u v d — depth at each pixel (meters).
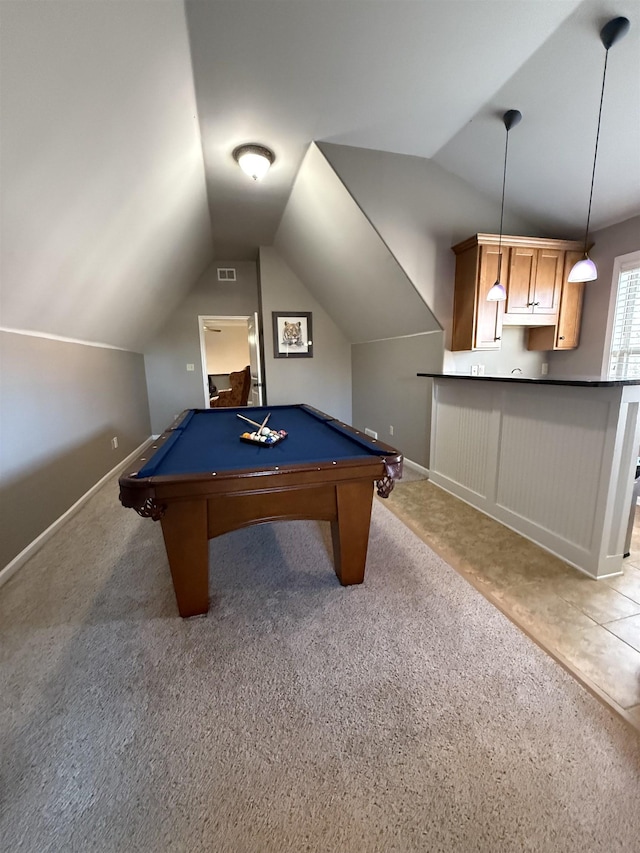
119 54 1.47
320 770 1.09
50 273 2.15
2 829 0.96
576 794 1.02
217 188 3.38
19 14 1.07
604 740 1.16
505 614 1.73
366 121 2.49
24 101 1.26
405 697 1.32
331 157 2.77
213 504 1.70
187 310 5.53
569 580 1.99
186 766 1.11
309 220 3.67
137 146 1.98
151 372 5.52
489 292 2.85
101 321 3.28
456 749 1.14
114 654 1.52
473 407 2.94
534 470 2.38
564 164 2.67
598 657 1.48
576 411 2.06
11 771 1.10
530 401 2.38
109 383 3.91
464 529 2.59
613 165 2.57
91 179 1.85
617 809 0.98
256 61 1.98
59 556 2.31
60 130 1.47
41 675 1.43
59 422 2.77
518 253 3.11
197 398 5.71
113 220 2.31
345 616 1.73
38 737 1.19
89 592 1.94
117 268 2.85
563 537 2.20
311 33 1.82
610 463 1.89
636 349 3.13
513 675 1.40
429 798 1.02
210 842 0.93
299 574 2.07
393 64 2.01
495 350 3.57
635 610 1.75
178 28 1.70
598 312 3.34
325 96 2.25
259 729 1.21
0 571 2.03
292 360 5.32
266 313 5.13
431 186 3.05
